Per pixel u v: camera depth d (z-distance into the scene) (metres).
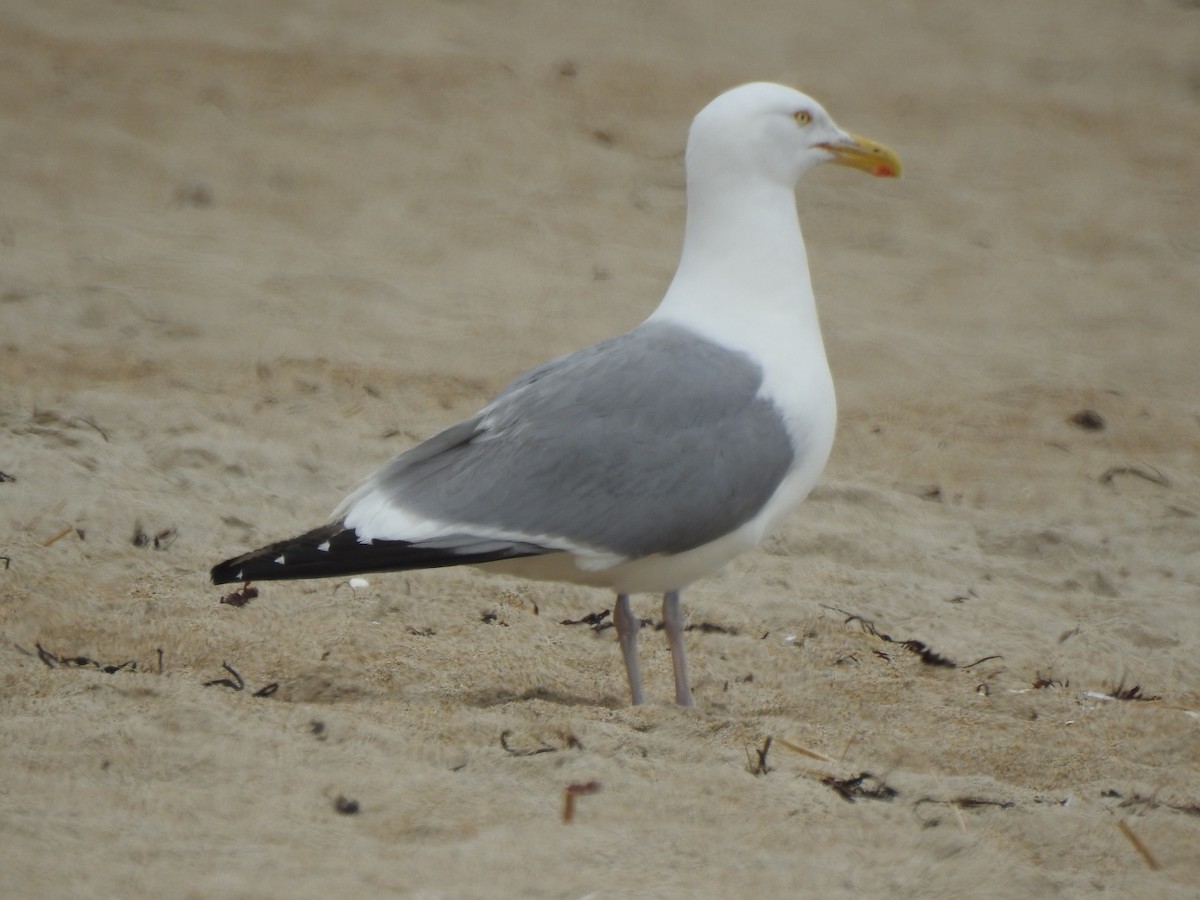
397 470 8.99
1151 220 22.66
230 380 15.06
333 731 8.12
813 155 9.58
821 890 6.92
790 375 9.20
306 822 7.19
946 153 24.72
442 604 10.73
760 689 9.99
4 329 15.48
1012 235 21.92
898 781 8.14
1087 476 14.91
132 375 14.91
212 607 10.18
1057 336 18.73
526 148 23.12
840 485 13.98
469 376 15.88
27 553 10.66
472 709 8.63
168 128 22.48
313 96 24.00
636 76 26.12
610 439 8.80
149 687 8.49
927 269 20.61
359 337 16.62
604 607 11.12
